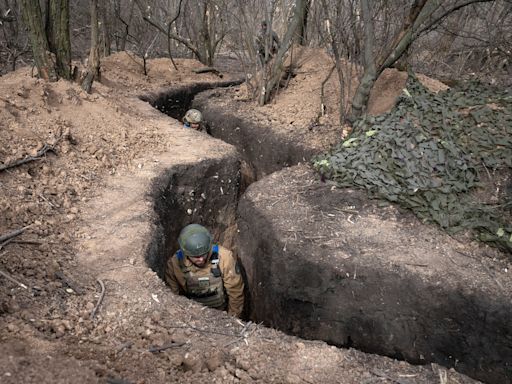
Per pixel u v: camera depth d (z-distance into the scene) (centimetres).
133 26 1245
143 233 342
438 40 956
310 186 423
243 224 404
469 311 283
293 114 673
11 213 329
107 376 201
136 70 925
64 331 234
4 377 180
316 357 235
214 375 217
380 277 305
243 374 218
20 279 267
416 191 379
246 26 753
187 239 322
